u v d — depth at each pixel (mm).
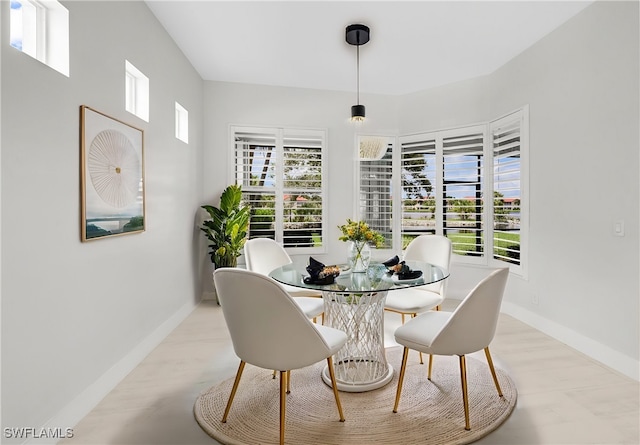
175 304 3352
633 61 2334
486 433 1761
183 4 2689
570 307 2881
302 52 3477
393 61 3652
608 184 2525
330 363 1873
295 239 4512
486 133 3977
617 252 2467
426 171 4480
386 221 4695
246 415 1923
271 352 1668
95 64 2043
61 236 1760
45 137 1644
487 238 4012
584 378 2338
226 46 3365
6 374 1439
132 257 2496
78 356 1896
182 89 3523
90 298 2004
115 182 2230
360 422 1861
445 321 2127
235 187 3992
